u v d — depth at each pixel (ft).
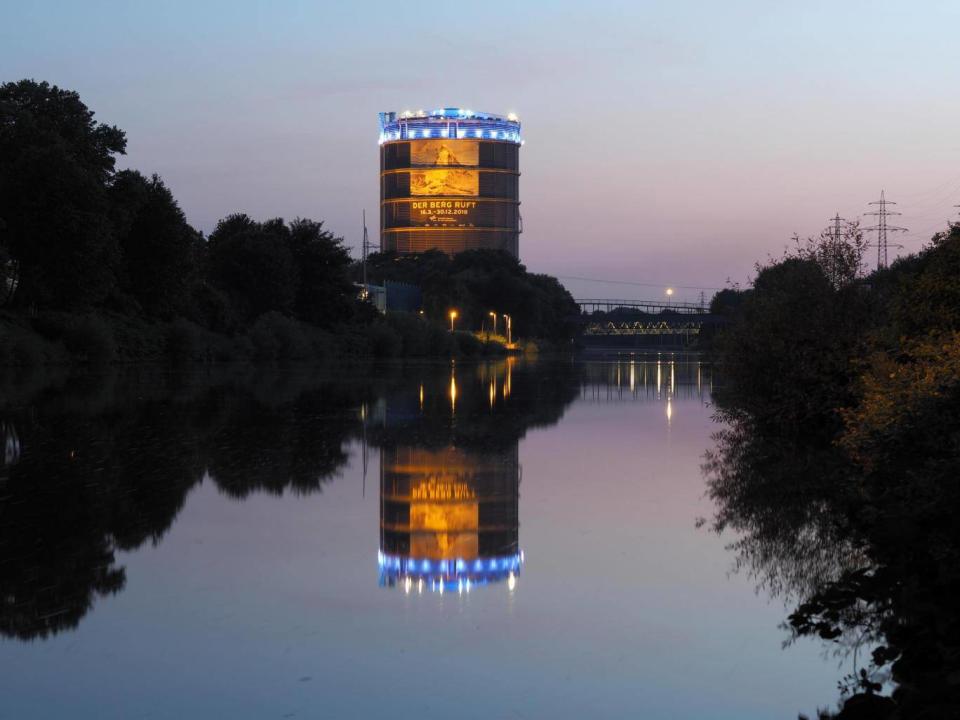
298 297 371.15
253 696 25.14
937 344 58.29
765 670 27.43
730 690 26.00
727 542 42.93
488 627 30.94
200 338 288.30
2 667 27.07
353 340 366.22
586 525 46.83
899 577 36.29
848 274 88.69
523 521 47.78
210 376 192.85
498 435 85.97
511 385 174.70
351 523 46.83
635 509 50.85
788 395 83.10
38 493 53.67
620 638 30.07
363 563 38.88
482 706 24.75
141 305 281.54
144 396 129.80
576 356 523.29
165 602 33.22
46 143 249.14
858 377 75.56
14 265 237.66
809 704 25.08
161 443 76.33
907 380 48.57
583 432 89.04
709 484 58.54
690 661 28.09
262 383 167.73
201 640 29.37
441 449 75.46
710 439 82.74
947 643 28.99
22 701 24.71
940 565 35.14
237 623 31.01
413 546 41.98
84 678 26.27
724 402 126.00
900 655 28.48
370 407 116.06
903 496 40.86
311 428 89.30
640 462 68.54
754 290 105.09
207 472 61.87
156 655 28.09
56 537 42.96
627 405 124.26
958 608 32.01
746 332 91.45
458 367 278.26
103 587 35.04
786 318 86.33
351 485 57.88
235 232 382.63
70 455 68.74
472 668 27.32
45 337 237.45
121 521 46.57
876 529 41.91
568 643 29.50
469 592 34.94
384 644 29.25
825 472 61.11
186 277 291.79
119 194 271.08
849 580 36.19
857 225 91.45
